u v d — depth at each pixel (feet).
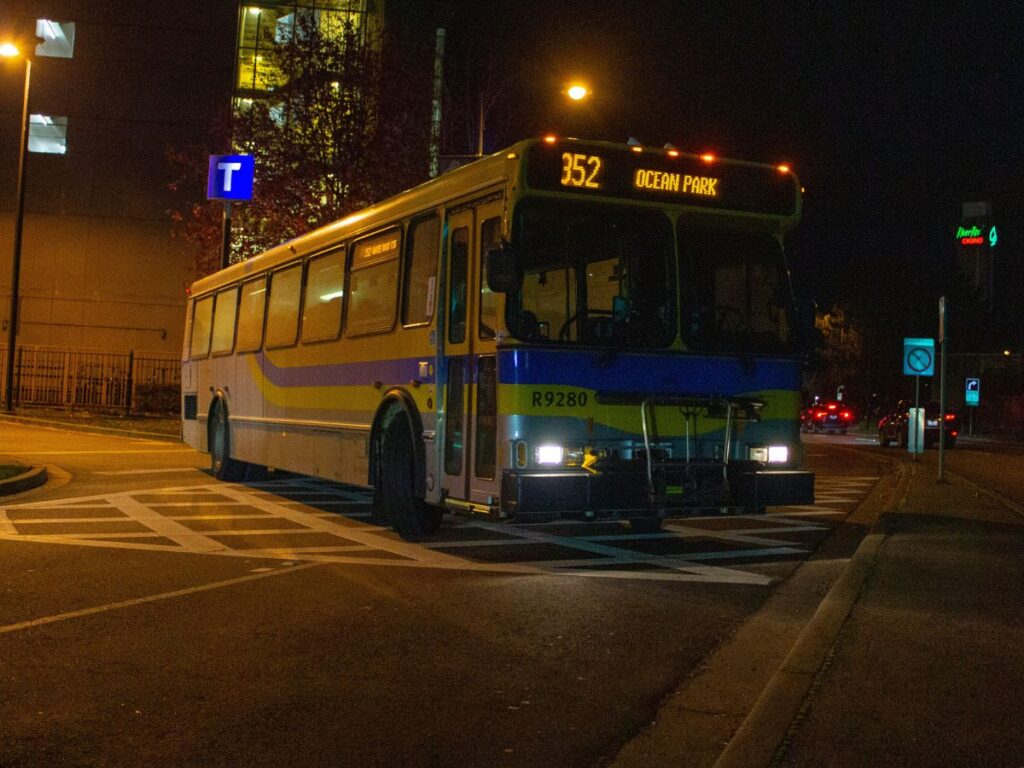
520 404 28.76
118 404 123.13
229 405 54.80
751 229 32.45
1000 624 22.74
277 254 49.03
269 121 87.20
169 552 33.01
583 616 24.85
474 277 31.35
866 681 18.48
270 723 17.20
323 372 42.57
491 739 16.57
